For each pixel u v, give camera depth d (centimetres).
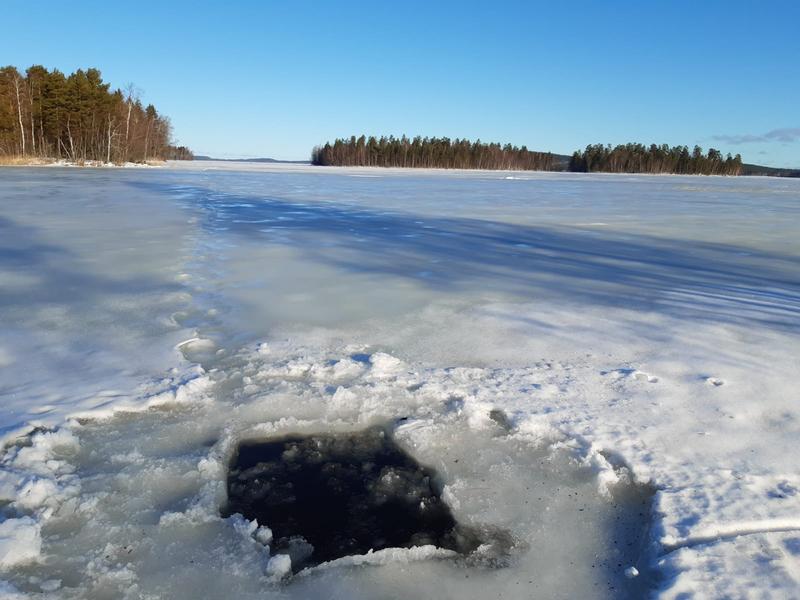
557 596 212
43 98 5062
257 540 241
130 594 210
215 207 1459
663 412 340
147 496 265
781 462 286
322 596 212
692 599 201
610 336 477
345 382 385
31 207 1362
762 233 1134
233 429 325
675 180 5572
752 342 462
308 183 2931
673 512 248
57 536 237
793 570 213
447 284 653
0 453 288
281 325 497
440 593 214
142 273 673
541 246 938
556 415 336
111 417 334
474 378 390
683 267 770
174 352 427
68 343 443
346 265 747
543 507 263
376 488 279
